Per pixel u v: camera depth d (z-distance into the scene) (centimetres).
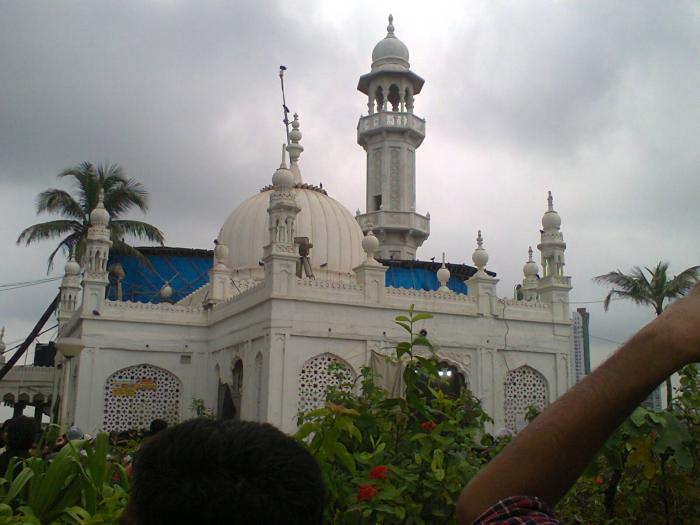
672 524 483
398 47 3972
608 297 2820
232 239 3155
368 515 397
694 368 512
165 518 122
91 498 364
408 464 467
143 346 2509
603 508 503
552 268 2609
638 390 126
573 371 2517
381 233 3797
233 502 120
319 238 3056
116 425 2436
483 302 2417
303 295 2136
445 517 439
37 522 332
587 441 131
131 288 3388
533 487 135
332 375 2148
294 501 126
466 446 495
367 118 3941
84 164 3031
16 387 3403
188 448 127
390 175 3866
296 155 3406
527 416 819
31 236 2861
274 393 2034
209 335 2608
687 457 425
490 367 2372
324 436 394
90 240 2528
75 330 2628
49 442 548
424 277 3581
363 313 2216
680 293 2748
